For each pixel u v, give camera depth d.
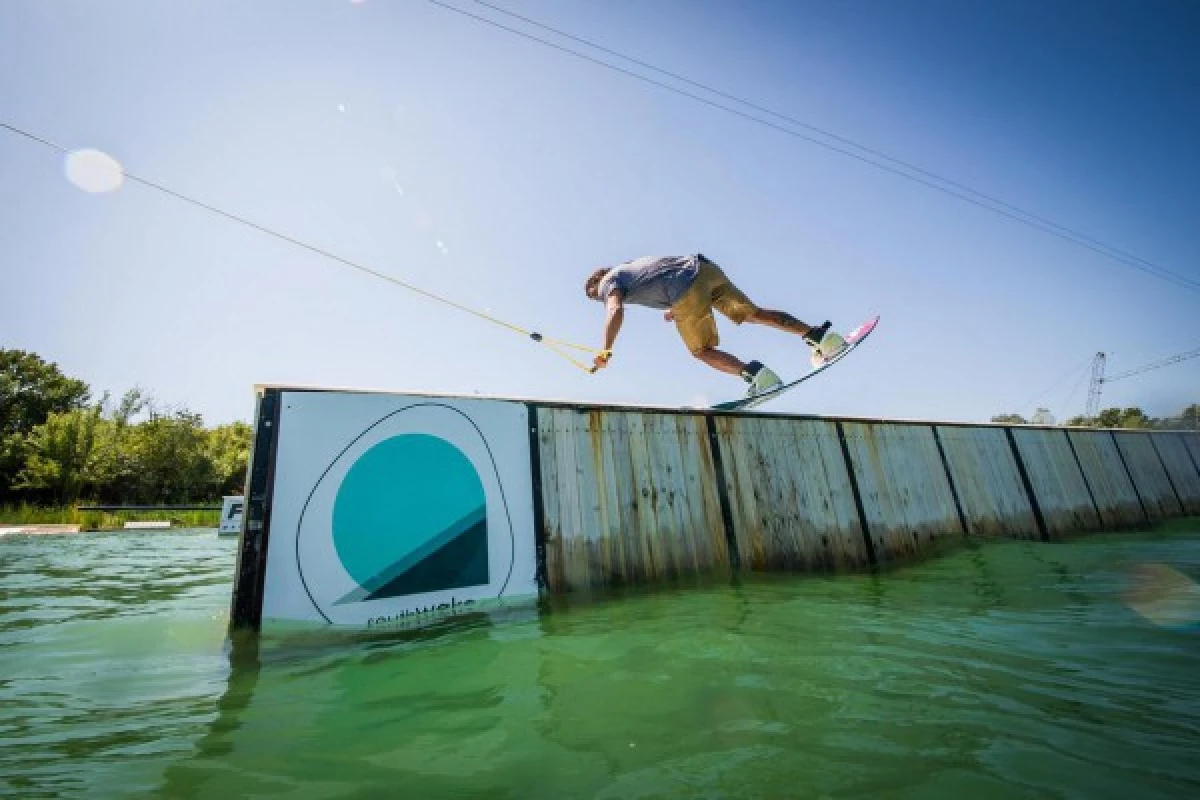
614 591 3.93
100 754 1.64
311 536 3.17
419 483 3.55
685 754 1.59
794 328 5.37
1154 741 1.66
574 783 1.45
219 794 1.42
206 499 24.73
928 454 6.24
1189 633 2.81
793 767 1.51
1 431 25.59
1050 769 1.50
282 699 2.07
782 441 5.28
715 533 4.57
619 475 4.33
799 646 2.60
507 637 2.85
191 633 3.09
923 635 2.79
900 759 1.55
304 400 3.38
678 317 5.16
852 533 5.26
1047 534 6.72
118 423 24.58
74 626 3.29
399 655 2.60
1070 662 2.36
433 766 1.55
